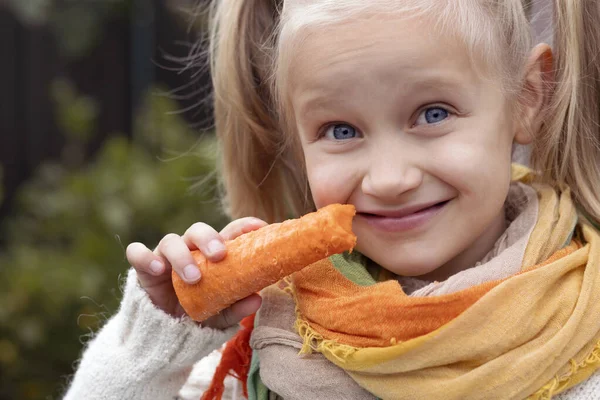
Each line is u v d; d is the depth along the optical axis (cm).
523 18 151
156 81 480
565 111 155
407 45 133
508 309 134
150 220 385
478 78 139
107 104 486
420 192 139
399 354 134
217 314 154
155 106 429
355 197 143
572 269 142
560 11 155
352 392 141
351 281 145
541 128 157
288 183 183
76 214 399
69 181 418
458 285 139
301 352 144
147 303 155
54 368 366
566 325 135
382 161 138
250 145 182
